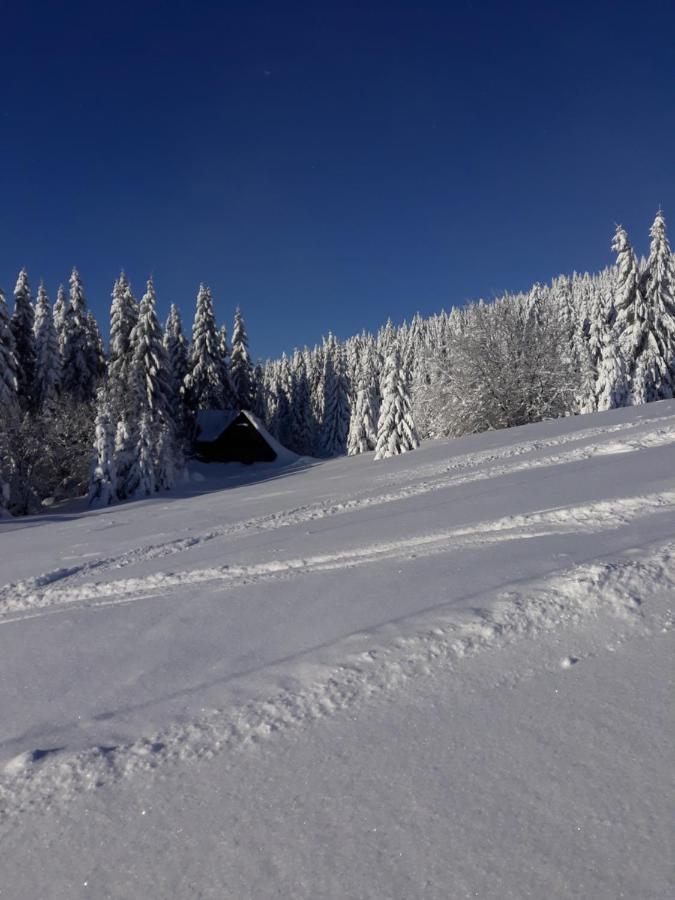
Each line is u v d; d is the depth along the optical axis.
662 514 4.04
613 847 1.41
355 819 1.63
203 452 50.28
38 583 6.30
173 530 9.51
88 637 3.66
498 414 30.47
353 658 2.57
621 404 34.34
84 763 2.12
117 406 33.88
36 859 1.68
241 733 2.17
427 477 10.81
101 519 14.91
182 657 3.05
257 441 49.56
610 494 4.98
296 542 5.82
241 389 57.31
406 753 1.89
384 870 1.44
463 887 1.36
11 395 30.70
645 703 1.94
